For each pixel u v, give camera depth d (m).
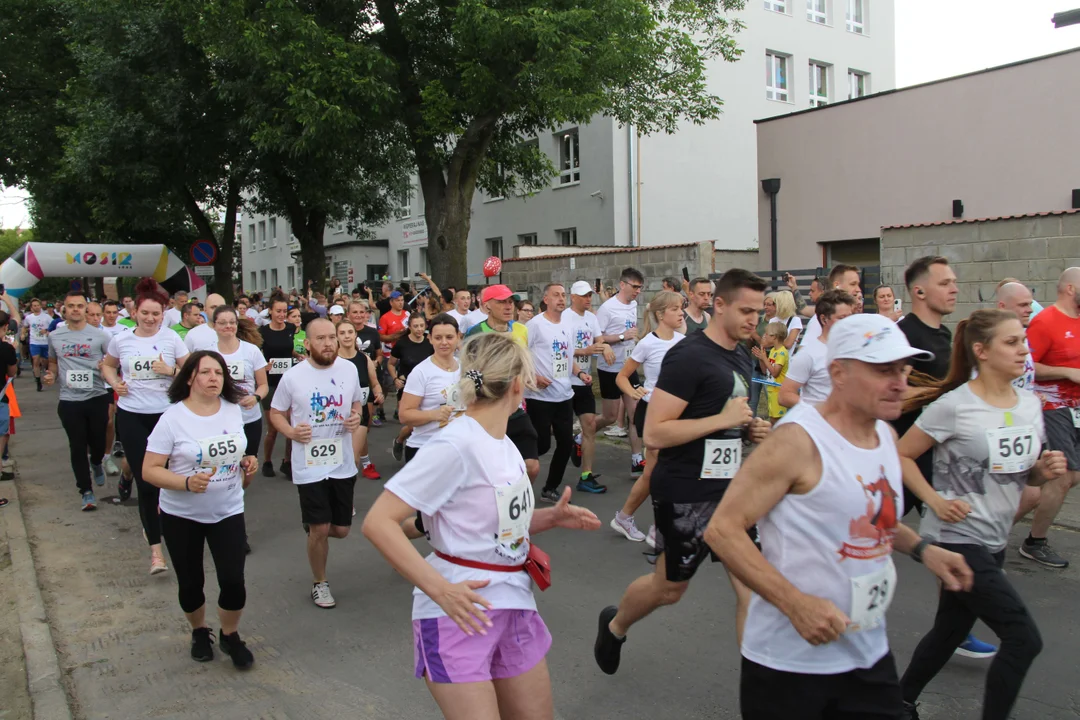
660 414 3.72
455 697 2.50
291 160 21.52
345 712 3.84
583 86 15.33
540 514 2.95
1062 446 5.20
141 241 33.00
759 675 2.39
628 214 23.47
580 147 24.47
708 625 4.68
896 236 10.69
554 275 15.90
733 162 25.19
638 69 16.56
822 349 5.25
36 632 4.79
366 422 8.77
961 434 3.27
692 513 3.71
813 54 26.62
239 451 4.30
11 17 26.03
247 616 5.07
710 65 24.44
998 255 9.80
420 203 34.06
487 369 2.62
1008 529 3.34
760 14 25.38
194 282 21.97
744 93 25.28
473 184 18.08
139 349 6.30
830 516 2.25
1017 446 3.23
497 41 14.89
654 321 7.79
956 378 3.45
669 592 3.75
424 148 17.31
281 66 15.53
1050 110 13.39
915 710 3.40
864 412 2.27
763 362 8.38
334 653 4.50
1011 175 13.94
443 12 16.66
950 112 14.66
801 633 2.20
